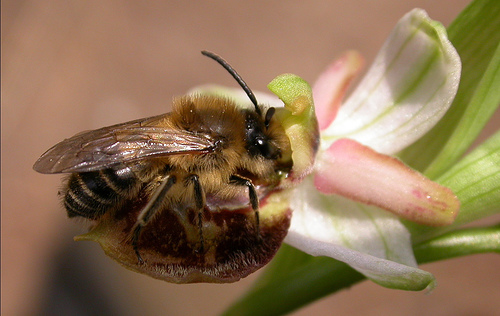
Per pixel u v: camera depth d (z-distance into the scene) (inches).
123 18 8.7
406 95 3.6
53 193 7.3
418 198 3.5
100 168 3.4
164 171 3.5
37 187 7.3
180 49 8.5
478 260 7.3
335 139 3.7
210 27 8.7
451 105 3.6
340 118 3.7
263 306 3.8
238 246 3.5
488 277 7.2
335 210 3.6
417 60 3.6
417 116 3.6
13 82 8.1
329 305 7.2
